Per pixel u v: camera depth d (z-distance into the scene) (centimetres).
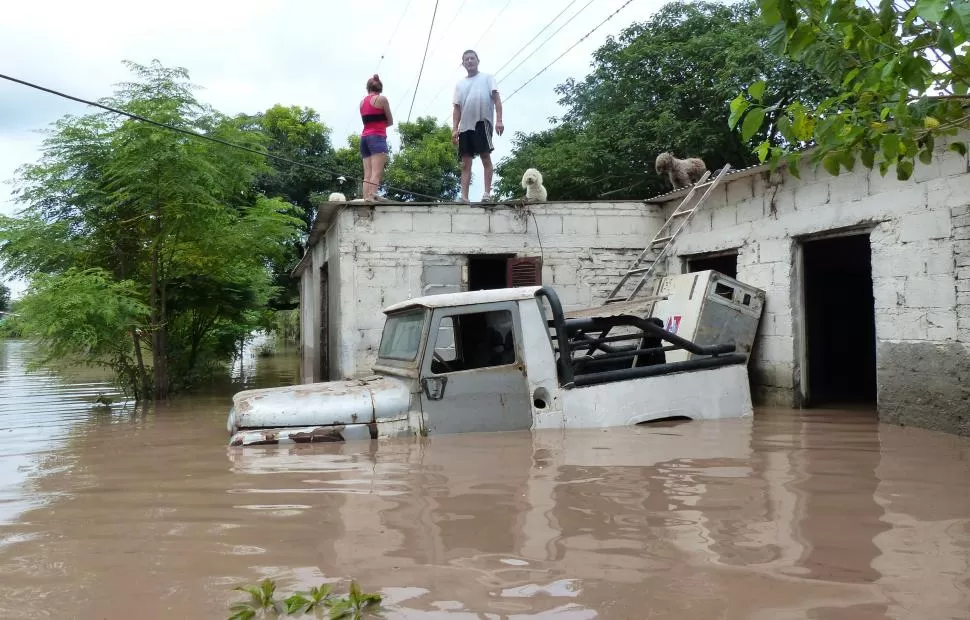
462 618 248
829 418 751
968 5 272
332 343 1130
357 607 254
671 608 253
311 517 367
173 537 341
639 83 2067
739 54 1777
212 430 720
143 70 1150
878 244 746
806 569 288
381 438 554
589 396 604
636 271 1030
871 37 349
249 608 261
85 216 1177
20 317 1009
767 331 906
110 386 1362
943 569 287
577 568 291
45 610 263
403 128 2861
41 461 553
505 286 1252
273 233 1349
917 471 464
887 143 387
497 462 479
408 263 1042
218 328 1606
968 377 641
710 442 551
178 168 1103
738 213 970
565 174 2069
